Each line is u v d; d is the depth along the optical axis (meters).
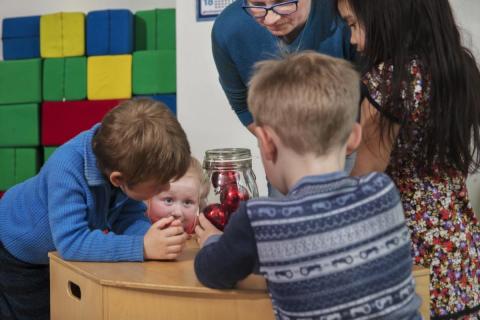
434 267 1.03
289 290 0.74
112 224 1.25
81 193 1.09
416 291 0.91
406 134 0.99
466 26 2.08
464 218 1.07
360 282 0.73
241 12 1.41
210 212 1.07
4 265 1.27
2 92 3.43
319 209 0.74
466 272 1.04
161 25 3.30
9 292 1.28
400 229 0.78
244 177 1.23
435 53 1.01
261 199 0.78
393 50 1.00
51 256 1.11
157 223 1.06
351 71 0.86
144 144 0.99
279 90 0.81
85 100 3.34
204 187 1.30
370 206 0.76
